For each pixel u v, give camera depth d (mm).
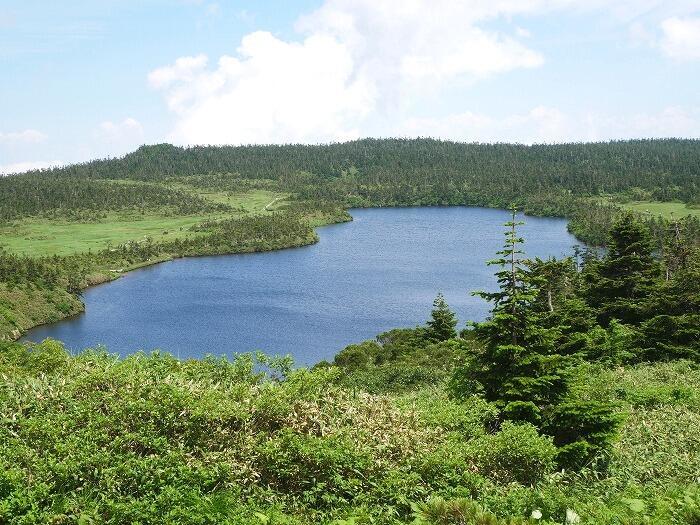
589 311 33281
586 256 82812
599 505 9039
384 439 10594
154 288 127750
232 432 9844
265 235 193250
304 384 11695
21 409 9570
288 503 8984
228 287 125188
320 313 97188
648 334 31203
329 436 9984
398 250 166625
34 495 7410
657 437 14164
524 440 11062
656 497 9031
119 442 8734
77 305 106562
